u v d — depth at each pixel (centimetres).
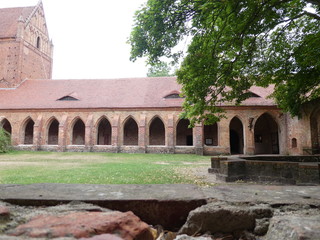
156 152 2859
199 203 261
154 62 883
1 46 3509
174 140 2861
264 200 262
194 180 925
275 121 2798
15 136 3042
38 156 2389
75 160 2014
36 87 3431
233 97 1107
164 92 3136
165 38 801
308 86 1385
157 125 3419
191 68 920
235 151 3441
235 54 1008
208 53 922
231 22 842
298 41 1186
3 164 1672
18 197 258
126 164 1659
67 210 223
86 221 176
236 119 3316
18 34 3494
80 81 3544
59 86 3444
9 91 3362
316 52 1088
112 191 291
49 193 278
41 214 208
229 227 237
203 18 789
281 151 2705
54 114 3058
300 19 1170
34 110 3064
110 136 3500
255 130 3288
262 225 228
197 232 234
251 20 827
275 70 1193
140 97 3100
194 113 1093
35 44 3866
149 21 784
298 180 753
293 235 173
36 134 2992
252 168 875
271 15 859
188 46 916
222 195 280
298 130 2308
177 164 1681
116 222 177
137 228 180
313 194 292
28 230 160
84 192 285
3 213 183
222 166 922
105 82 3494
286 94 1474
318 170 709
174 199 259
